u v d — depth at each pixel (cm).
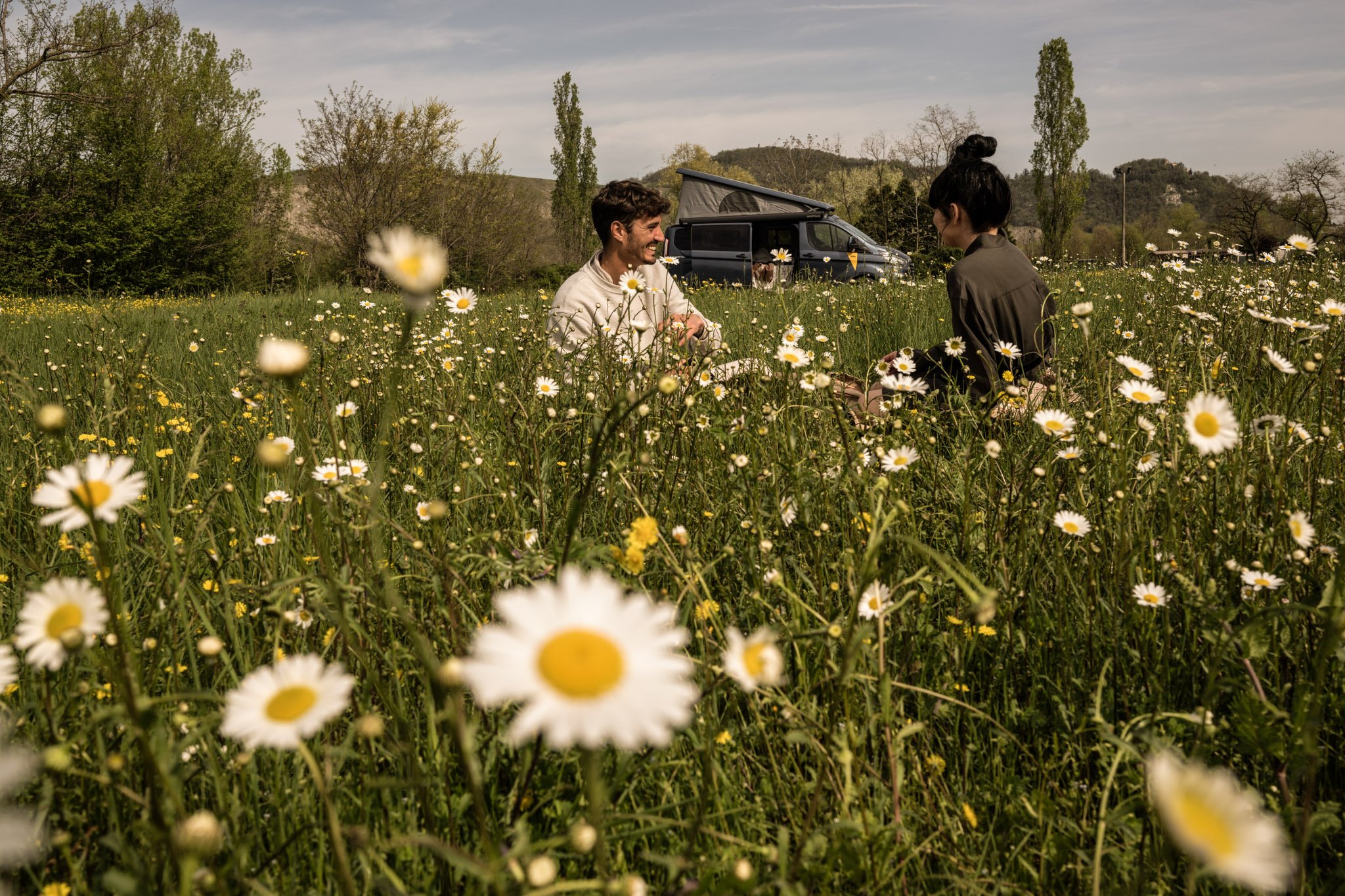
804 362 263
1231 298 514
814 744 122
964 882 124
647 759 139
